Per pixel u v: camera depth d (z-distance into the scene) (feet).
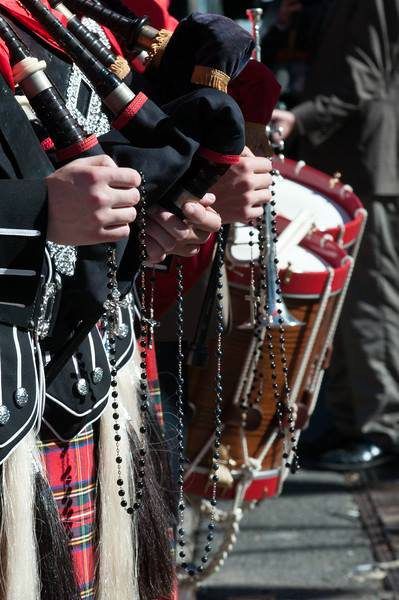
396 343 40.14
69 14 16.35
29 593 14.93
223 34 16.34
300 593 30.37
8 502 14.80
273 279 21.90
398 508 36.73
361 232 28.84
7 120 14.58
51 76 16.20
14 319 14.46
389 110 38.73
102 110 16.88
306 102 38.83
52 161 15.60
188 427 24.88
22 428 14.52
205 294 20.39
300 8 42.47
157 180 15.29
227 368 24.36
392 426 40.68
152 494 17.38
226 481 24.53
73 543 16.06
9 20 16.05
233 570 31.78
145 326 17.19
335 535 34.47
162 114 15.64
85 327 15.51
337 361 41.47
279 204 28.27
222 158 15.76
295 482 39.11
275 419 24.62
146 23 17.74
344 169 39.47
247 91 19.45
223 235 20.22
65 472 15.92
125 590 16.67
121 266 15.90
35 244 14.11
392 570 31.91
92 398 15.89
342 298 26.14
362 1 38.34
